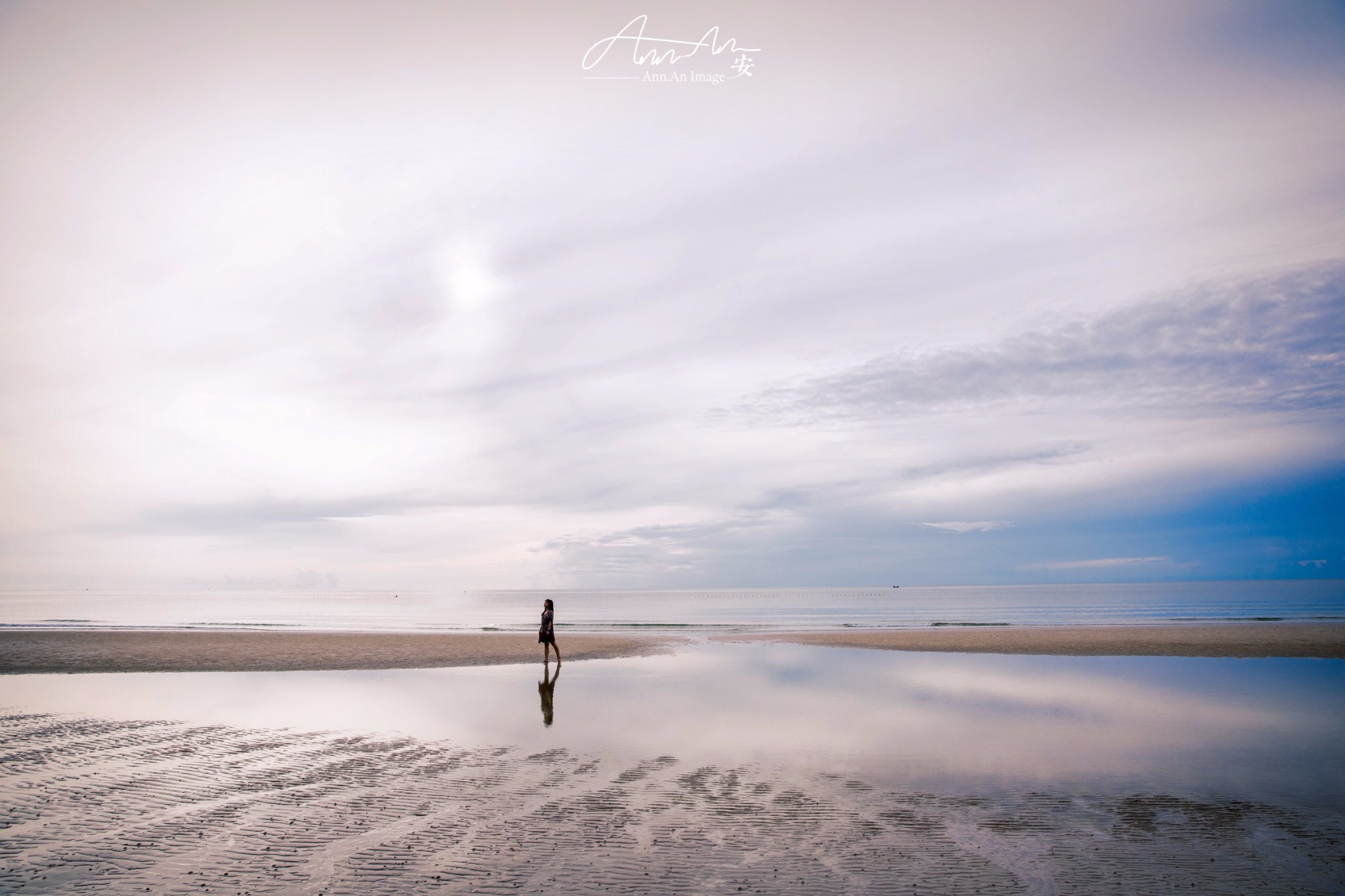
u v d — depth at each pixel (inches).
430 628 1872.5
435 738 481.7
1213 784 376.8
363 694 661.3
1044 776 392.8
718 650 1079.0
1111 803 346.6
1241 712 571.2
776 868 267.4
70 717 551.2
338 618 2704.2
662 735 491.8
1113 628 1459.2
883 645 1135.0
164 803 343.3
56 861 272.7
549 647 1123.3
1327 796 358.0
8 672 826.2
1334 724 527.5
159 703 614.5
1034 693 664.4
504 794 357.7
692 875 261.1
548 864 270.1
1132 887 253.6
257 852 282.0
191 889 247.8
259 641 1196.5
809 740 474.9
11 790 362.6
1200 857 281.4
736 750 448.8
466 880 256.2
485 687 706.8
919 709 586.9
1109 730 506.9
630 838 299.0
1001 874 263.9
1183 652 991.6
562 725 524.4
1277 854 284.2
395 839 296.5
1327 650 998.4
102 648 1055.0
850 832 306.8
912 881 257.0
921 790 367.9
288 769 402.0
